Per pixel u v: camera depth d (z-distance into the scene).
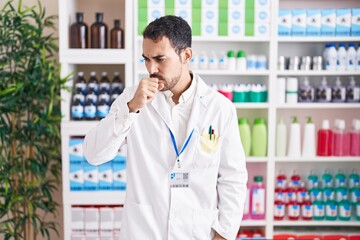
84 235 3.28
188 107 1.84
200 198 1.83
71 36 3.24
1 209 3.32
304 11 3.43
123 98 1.82
